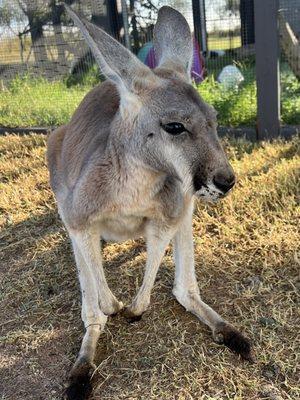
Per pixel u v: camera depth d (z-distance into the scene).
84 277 0.59
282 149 1.02
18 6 1.46
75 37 1.43
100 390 0.54
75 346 0.60
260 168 0.95
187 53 0.58
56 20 1.44
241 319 0.61
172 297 0.66
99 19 1.43
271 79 1.14
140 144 0.50
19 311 0.67
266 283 0.67
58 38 1.45
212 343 0.58
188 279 0.62
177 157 0.49
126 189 0.53
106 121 0.59
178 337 0.59
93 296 0.59
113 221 0.56
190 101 0.48
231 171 0.48
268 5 1.10
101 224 0.56
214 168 0.47
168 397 0.52
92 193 0.53
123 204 0.53
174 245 0.62
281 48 1.31
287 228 0.76
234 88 1.35
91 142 0.58
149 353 0.57
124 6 1.44
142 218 0.56
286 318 0.60
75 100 1.43
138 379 0.54
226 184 0.47
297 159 0.97
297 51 1.30
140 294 0.60
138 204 0.54
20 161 1.13
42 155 1.14
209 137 0.48
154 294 0.67
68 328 0.63
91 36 0.47
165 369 0.55
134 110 0.50
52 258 0.77
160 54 0.60
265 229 0.77
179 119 0.48
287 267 0.69
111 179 0.52
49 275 0.73
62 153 0.65
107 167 0.52
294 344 0.56
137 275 0.71
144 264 0.73
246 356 0.55
